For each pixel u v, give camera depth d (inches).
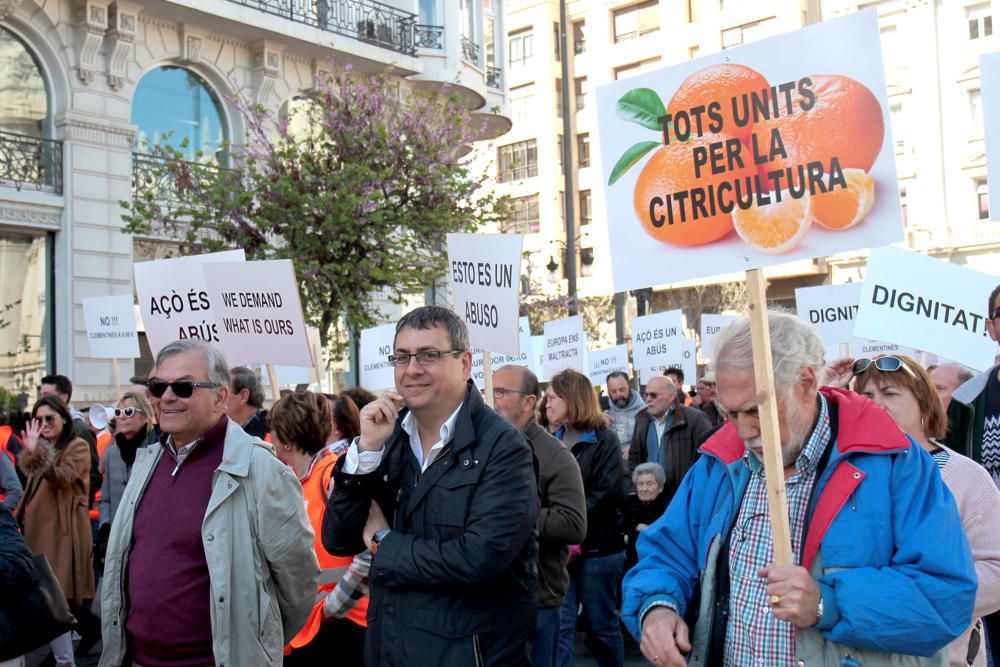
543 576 185.5
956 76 1481.3
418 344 126.2
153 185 690.2
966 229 1467.8
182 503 141.2
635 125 119.9
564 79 911.0
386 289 808.3
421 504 125.3
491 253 226.4
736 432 112.0
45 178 637.9
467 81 878.4
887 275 226.5
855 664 96.6
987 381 183.8
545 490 185.5
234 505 140.4
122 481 318.3
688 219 115.7
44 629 153.2
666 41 1775.3
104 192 658.2
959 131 1481.3
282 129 621.0
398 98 788.6
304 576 145.7
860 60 105.6
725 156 113.5
